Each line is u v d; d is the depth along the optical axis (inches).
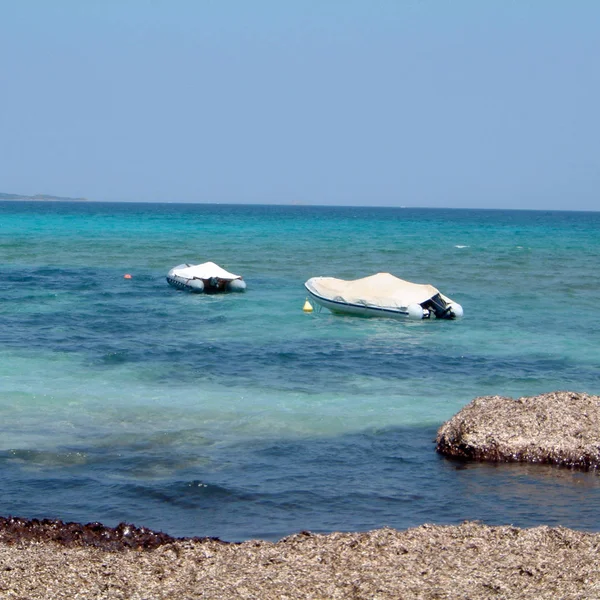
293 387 2052.2
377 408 1862.7
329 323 3006.9
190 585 999.0
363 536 1147.9
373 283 3250.5
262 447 1581.0
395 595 976.3
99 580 1009.5
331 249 6496.1
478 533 1163.9
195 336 2704.2
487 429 1553.9
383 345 2608.3
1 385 1996.8
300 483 1405.0
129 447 1563.7
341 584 1003.9
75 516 1255.5
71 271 4566.9
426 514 1288.1
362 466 1493.6
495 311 3341.5
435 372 2249.0
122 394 1943.9
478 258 5816.9
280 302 3518.7
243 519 1259.8
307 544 1121.4
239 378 2138.3
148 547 1120.2
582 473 1462.8
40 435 1621.6
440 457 1547.7
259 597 969.5
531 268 5103.3
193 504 1310.3
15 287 3831.2
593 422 1566.2
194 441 1606.8
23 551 1089.4
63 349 2444.6
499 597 971.9
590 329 2933.1
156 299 3553.2
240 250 6235.2
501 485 1406.3
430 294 3152.1
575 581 1014.4
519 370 2283.5
